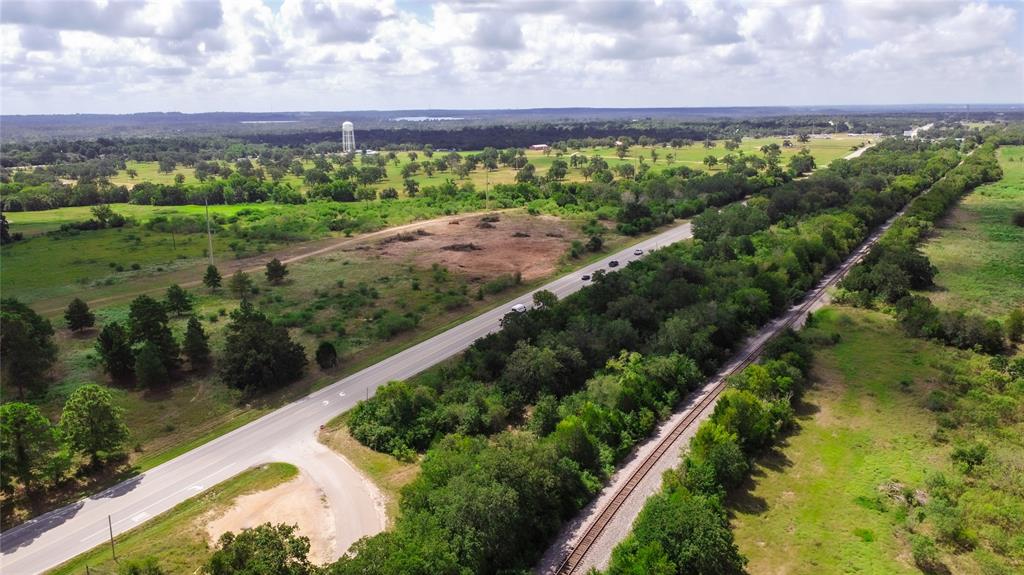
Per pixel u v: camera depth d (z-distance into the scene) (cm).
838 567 4956
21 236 16188
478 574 4569
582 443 6134
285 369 8094
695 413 7306
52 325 10112
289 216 18800
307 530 5403
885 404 7606
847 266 13262
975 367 8369
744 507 5672
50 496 5919
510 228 17038
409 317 10231
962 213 17788
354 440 6862
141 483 6125
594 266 13350
